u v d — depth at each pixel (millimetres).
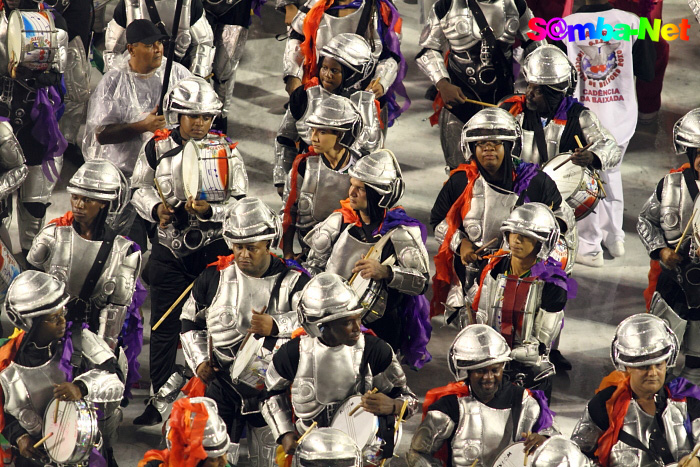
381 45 28547
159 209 23531
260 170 34031
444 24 28297
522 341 21062
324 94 26031
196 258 24094
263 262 20438
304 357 18844
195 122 23391
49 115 27266
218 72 32438
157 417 24531
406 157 34938
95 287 21406
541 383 21609
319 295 18344
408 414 19266
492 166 22734
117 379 20406
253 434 21125
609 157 25250
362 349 18875
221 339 20469
